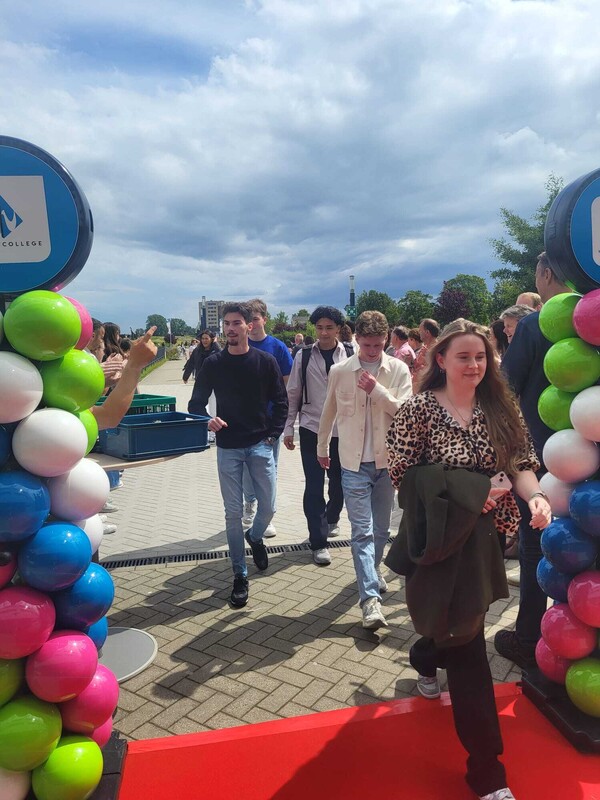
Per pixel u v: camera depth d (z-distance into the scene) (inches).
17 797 72.7
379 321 148.3
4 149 74.2
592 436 91.7
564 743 96.0
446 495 80.7
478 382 88.1
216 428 151.0
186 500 271.4
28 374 69.9
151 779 89.8
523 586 120.6
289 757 94.0
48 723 71.1
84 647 72.7
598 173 91.7
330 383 155.6
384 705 107.1
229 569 181.0
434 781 88.6
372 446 147.3
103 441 147.4
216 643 135.6
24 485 69.3
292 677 121.3
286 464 357.1
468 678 83.7
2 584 71.0
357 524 145.2
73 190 75.9
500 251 1293.1
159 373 1327.5
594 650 99.0
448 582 81.0
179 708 111.0
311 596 160.7
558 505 98.1
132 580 173.5
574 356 92.9
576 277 93.0
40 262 75.9
